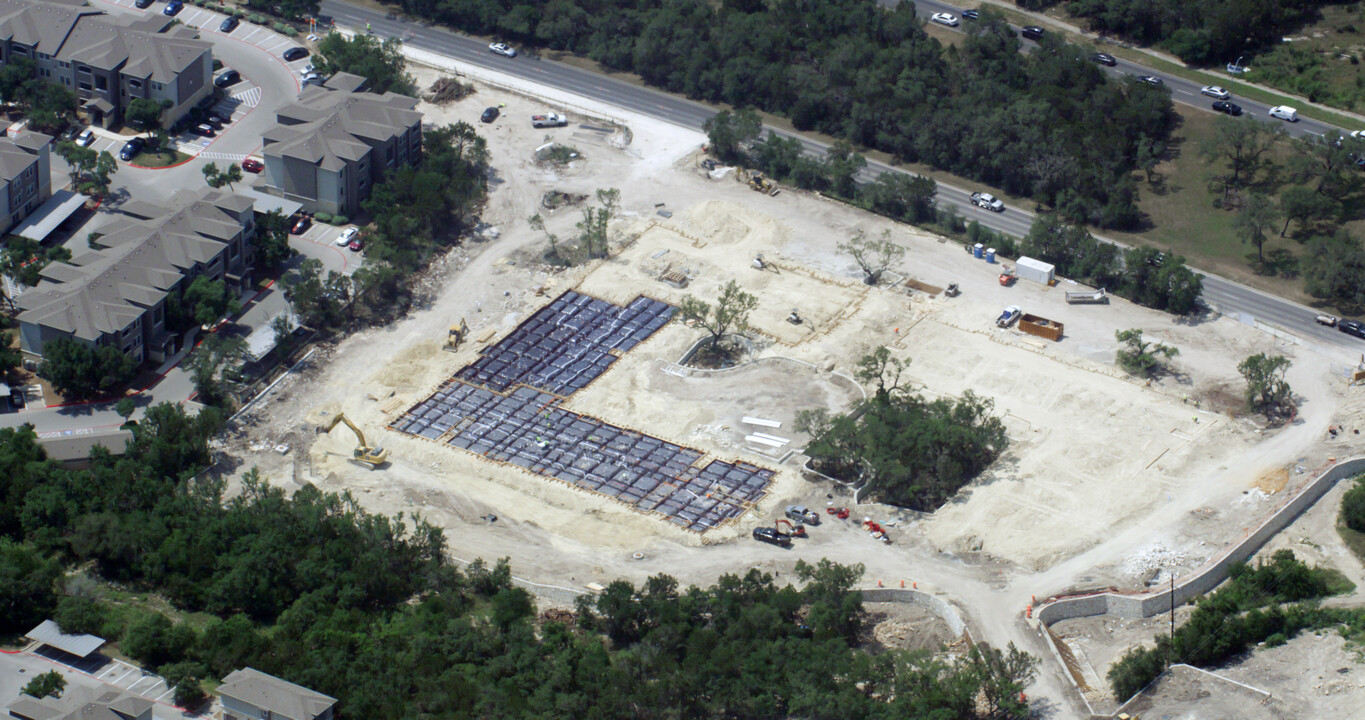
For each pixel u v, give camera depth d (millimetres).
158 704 157875
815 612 173750
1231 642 169750
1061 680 168500
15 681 159500
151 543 181250
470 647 166375
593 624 176500
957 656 170500
